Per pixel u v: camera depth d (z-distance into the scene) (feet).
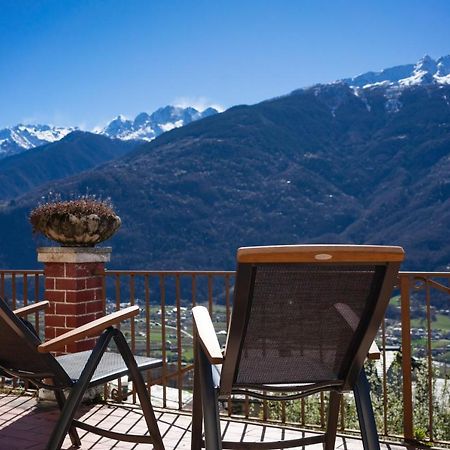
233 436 11.20
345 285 6.04
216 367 7.51
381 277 5.97
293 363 6.47
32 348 7.58
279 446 7.38
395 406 13.80
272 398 6.70
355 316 6.23
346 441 10.80
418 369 14.02
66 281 13.74
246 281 5.76
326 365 6.57
